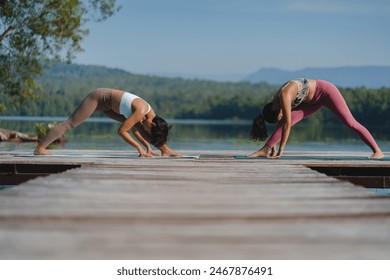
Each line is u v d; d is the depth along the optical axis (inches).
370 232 197.0
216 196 262.1
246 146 1209.4
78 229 196.2
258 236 190.2
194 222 208.1
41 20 1229.1
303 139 1685.5
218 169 387.9
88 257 166.6
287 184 306.8
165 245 178.2
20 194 258.8
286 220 214.1
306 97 484.1
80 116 496.4
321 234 193.8
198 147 1155.9
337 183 310.7
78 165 438.6
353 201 251.9
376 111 4232.3
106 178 322.7
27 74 1261.1
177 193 269.7
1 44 1240.2
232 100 6190.9
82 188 279.6
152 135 490.0
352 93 4303.6
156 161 449.4
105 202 242.1
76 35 1234.0
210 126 3371.1
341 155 561.3
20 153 536.1
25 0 1223.5
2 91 1273.4
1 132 1338.6
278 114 491.5
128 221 208.2
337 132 2432.3
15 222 205.3
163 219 211.8
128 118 472.4
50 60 1245.1
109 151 584.4
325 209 232.2
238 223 208.1
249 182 314.3
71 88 6451.8
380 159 485.4
